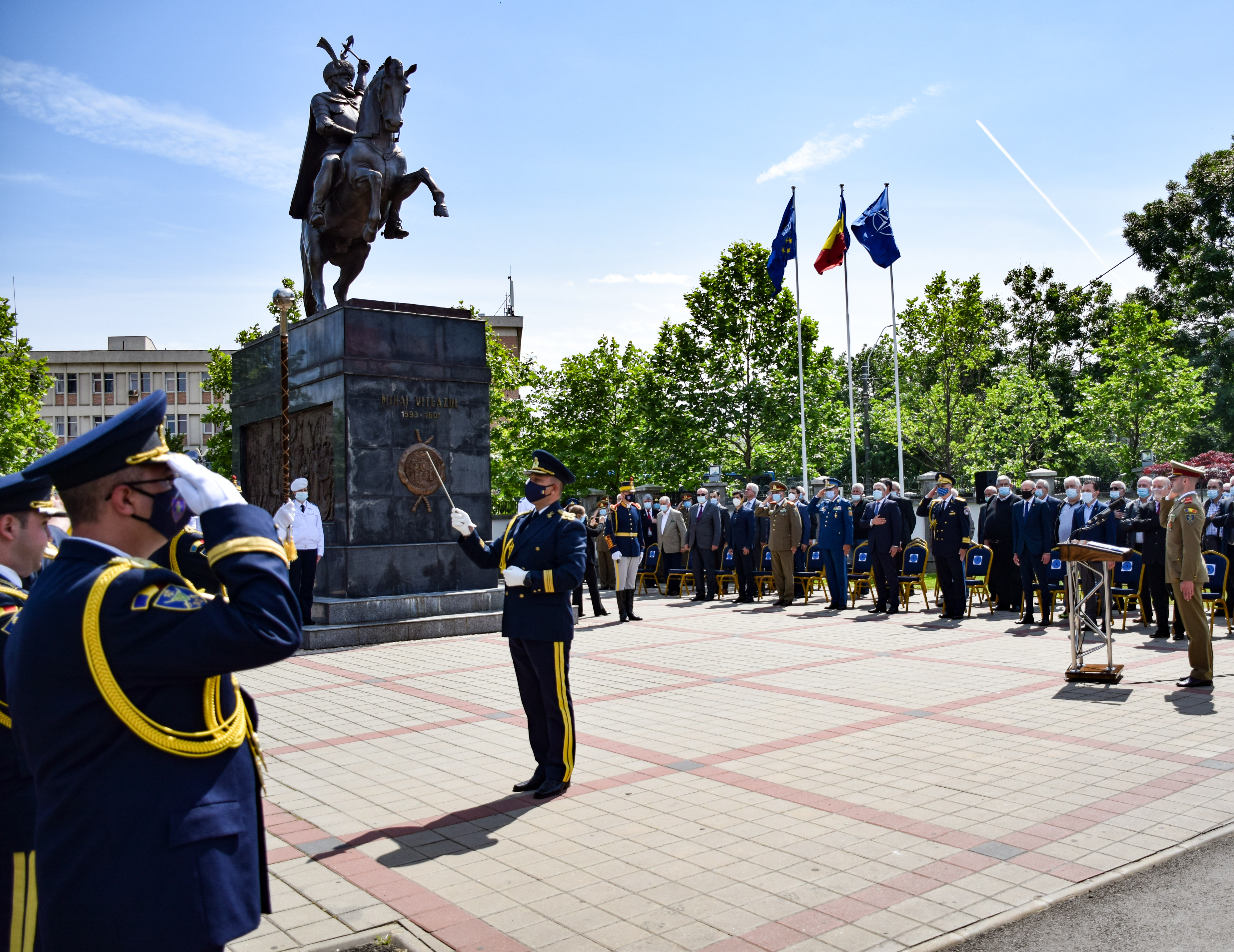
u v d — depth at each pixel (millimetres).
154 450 2406
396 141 14578
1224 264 37156
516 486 32406
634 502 17266
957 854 4680
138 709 2182
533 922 3996
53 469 2285
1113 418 35750
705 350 31172
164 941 2111
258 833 2428
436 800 5766
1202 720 7477
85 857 2131
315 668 10750
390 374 13289
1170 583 9234
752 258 30781
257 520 2375
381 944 3836
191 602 2234
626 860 4691
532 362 33688
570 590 5969
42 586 2273
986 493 17141
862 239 23500
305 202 15641
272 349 15031
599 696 8898
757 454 31656
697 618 15469
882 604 15672
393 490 13258
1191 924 3875
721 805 5531
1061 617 14664
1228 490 15016
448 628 13055
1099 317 49938
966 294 35094
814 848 4809
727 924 3951
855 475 27328
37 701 2178
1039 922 3928
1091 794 5609
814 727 7449
